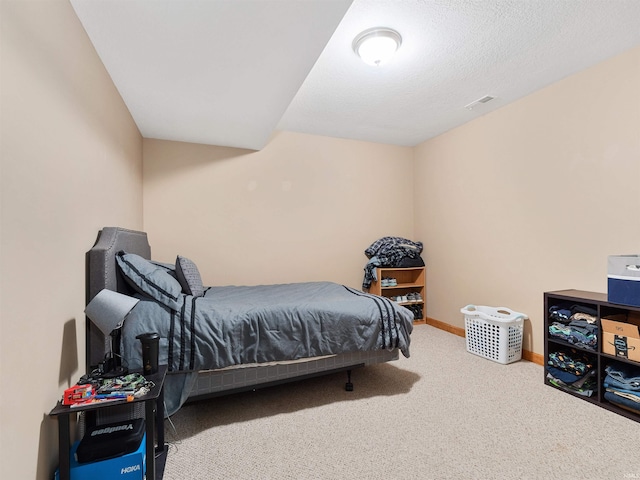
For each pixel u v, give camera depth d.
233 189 3.69
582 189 2.54
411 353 3.14
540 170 2.86
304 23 1.63
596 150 2.45
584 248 2.54
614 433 1.80
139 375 1.46
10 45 1.03
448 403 2.16
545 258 2.83
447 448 1.68
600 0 1.78
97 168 1.88
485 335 2.99
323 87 2.78
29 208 1.13
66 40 1.45
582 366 2.24
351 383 2.40
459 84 2.74
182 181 3.50
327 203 4.11
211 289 3.07
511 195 3.13
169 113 2.74
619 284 2.02
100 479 1.24
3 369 0.96
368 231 4.33
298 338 2.09
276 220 3.87
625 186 2.29
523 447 1.69
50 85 1.30
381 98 3.01
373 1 1.77
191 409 2.12
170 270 2.50
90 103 1.76
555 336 2.41
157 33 1.70
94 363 1.63
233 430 1.87
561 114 2.69
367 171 4.32
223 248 3.64
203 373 1.94
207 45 1.81
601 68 2.42
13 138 1.04
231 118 2.86
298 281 3.97
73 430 1.47
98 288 1.70
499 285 3.26
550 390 2.35
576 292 2.47
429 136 4.13
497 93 2.92
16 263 1.04
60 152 1.38
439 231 4.07
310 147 4.03
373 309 2.33
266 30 1.68
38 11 1.21
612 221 2.36
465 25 1.99
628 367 2.11
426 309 4.30
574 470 1.51
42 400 1.19
